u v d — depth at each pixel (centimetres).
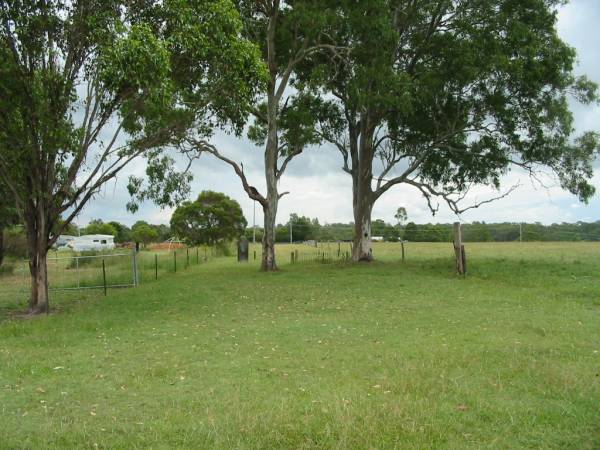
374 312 1180
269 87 2400
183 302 1422
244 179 2405
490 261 2508
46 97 1223
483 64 2212
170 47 1308
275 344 871
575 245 4094
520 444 459
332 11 2147
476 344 832
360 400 570
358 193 2784
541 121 2327
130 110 1363
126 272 2362
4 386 664
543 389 598
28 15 1227
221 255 4459
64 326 1108
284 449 456
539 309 1180
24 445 476
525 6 2306
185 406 569
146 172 2211
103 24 1265
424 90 2256
